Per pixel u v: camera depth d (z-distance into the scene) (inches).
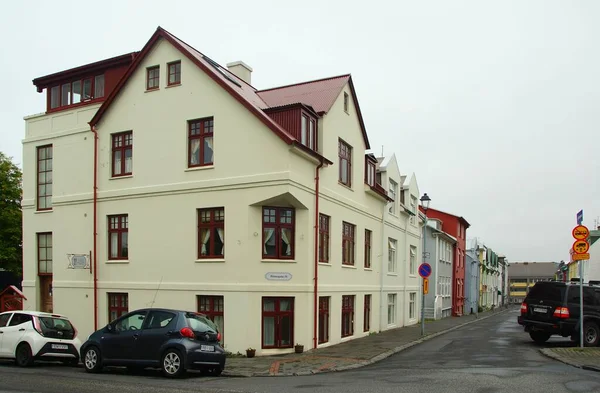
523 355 616.7
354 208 903.7
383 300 1064.8
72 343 604.1
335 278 814.5
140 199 779.4
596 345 700.0
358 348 737.0
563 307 703.1
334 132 823.1
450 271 1926.7
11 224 1366.9
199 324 510.0
